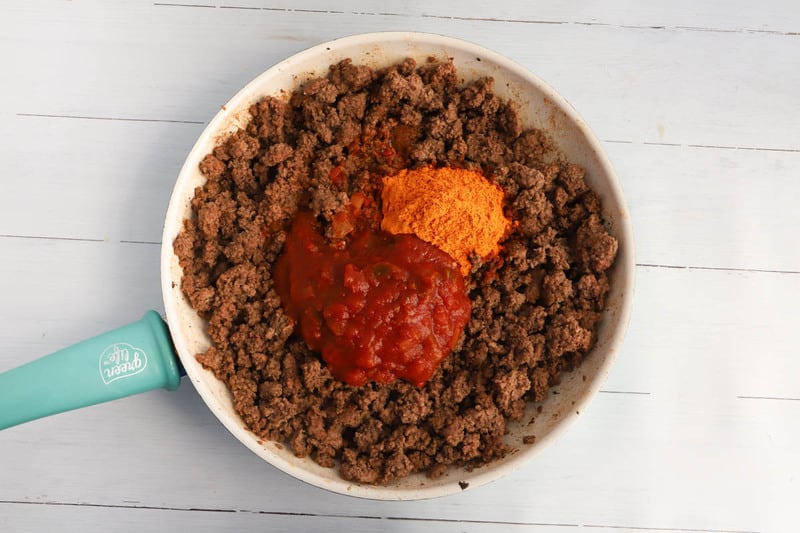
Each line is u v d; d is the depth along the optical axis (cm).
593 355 61
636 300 68
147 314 61
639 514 67
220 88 69
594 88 70
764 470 68
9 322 67
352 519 67
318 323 60
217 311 61
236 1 69
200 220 61
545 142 64
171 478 67
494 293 62
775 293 69
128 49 69
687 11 70
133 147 69
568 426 60
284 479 67
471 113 64
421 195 61
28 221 68
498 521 67
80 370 58
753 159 70
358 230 62
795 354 68
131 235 68
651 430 68
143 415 67
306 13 69
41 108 69
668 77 70
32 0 69
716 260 69
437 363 60
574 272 63
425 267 60
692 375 68
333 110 63
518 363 61
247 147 62
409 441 61
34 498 66
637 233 69
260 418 60
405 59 63
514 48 70
